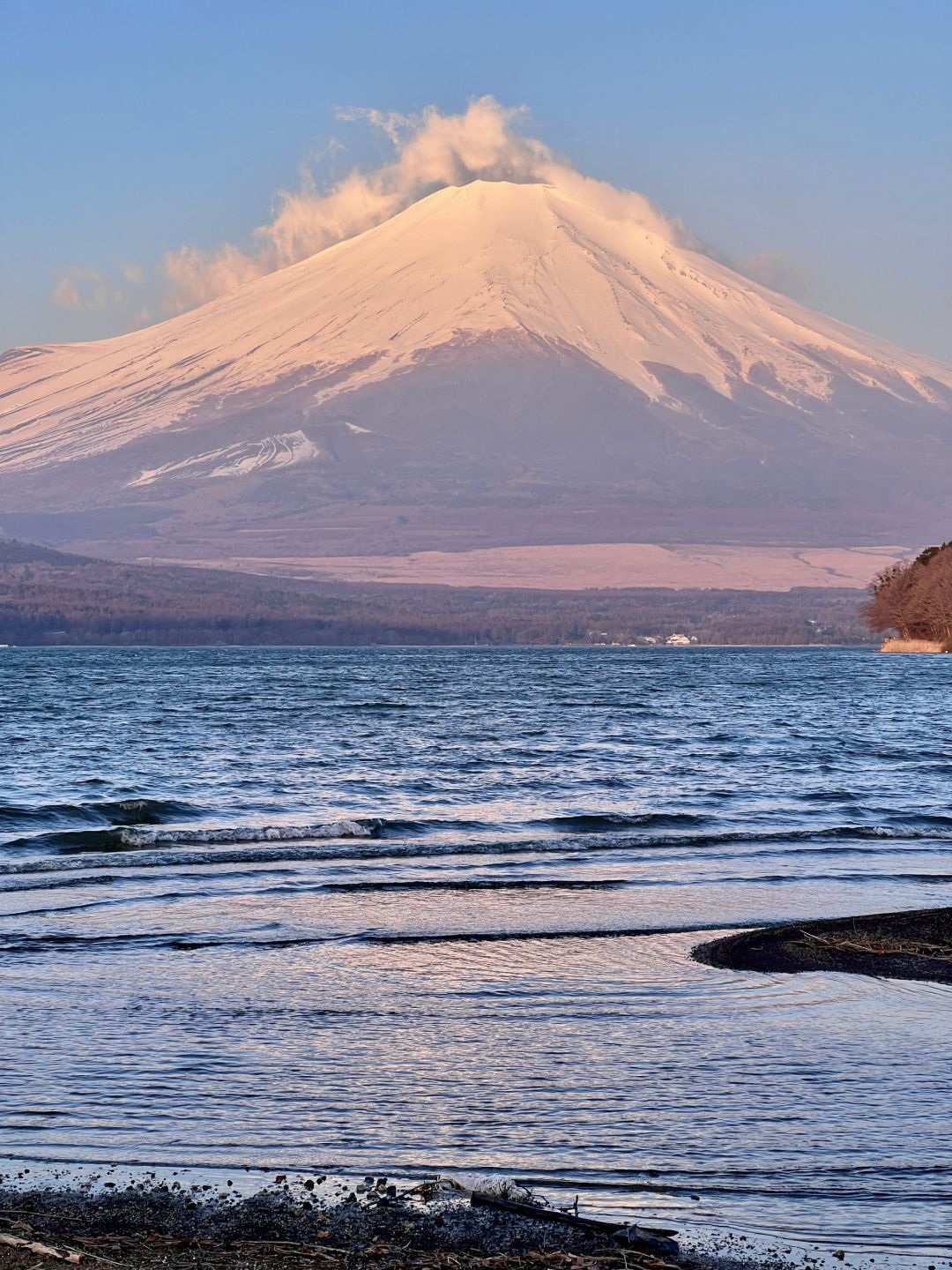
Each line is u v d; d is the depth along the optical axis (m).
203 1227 15.52
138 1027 23.00
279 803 59.72
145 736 103.44
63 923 32.00
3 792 64.50
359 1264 14.75
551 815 55.59
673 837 48.59
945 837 49.66
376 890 37.16
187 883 38.25
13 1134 18.08
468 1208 16.03
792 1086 20.22
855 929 32.38
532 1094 19.83
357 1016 23.89
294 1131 18.36
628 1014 24.22
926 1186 16.69
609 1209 16.03
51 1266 14.48
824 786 67.50
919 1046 22.39
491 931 31.52
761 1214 15.92
